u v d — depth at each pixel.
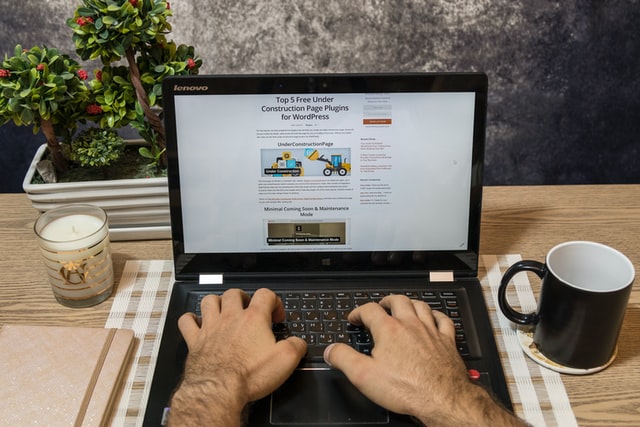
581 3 1.49
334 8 1.47
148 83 1.05
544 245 1.08
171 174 0.94
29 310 0.95
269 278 0.97
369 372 0.76
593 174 1.68
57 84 0.99
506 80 1.56
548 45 1.53
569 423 0.78
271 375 0.77
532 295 0.97
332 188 0.95
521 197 1.21
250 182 0.95
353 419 0.77
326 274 0.97
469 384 0.75
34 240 1.10
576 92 1.58
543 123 1.62
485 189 1.24
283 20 1.48
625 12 1.50
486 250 1.07
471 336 0.88
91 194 1.03
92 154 1.04
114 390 0.81
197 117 0.92
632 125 1.62
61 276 0.93
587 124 1.62
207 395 0.72
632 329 0.91
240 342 0.79
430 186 0.95
